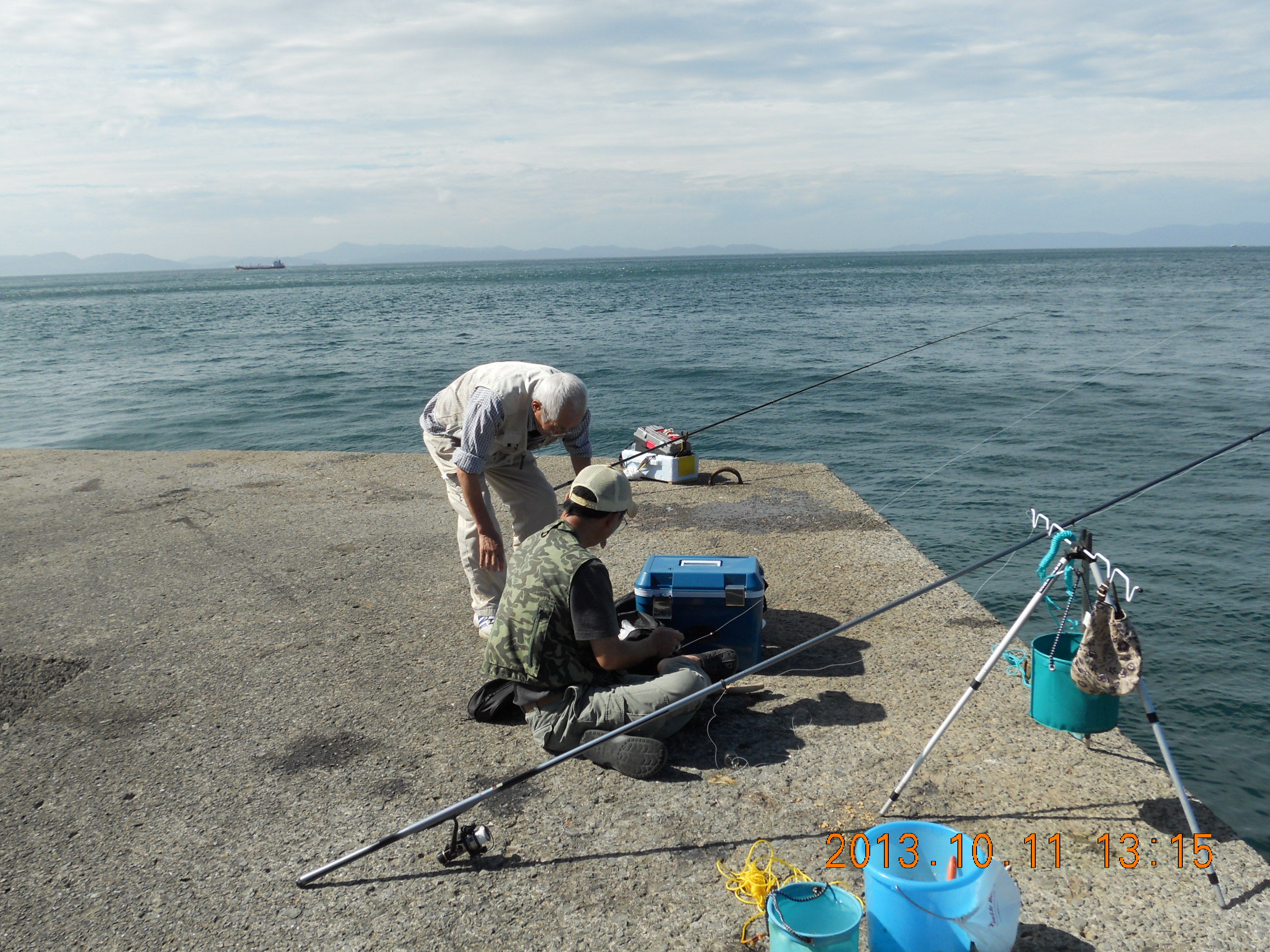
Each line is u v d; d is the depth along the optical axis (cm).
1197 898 213
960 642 358
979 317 3616
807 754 280
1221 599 722
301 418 1748
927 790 259
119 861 241
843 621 383
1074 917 208
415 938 209
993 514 962
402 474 670
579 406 320
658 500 582
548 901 220
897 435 1400
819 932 201
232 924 216
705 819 249
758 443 1374
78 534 538
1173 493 1023
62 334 3941
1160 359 2152
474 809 259
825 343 2814
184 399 1998
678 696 269
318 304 6316
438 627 392
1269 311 3328
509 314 4691
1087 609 241
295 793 270
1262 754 506
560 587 268
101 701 332
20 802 270
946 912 183
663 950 203
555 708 275
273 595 433
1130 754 275
